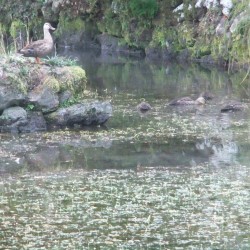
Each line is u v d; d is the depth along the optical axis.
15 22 45.00
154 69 35.31
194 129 22.33
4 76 22.09
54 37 44.91
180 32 38.31
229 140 20.98
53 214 15.07
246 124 23.02
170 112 24.92
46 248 13.47
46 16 45.41
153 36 39.84
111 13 42.91
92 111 22.77
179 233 14.18
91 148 20.19
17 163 18.77
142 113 24.72
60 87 22.73
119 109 25.36
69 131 22.16
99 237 13.97
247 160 19.00
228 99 27.02
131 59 39.28
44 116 22.55
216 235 14.10
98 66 36.56
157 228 14.42
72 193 16.34
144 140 21.03
